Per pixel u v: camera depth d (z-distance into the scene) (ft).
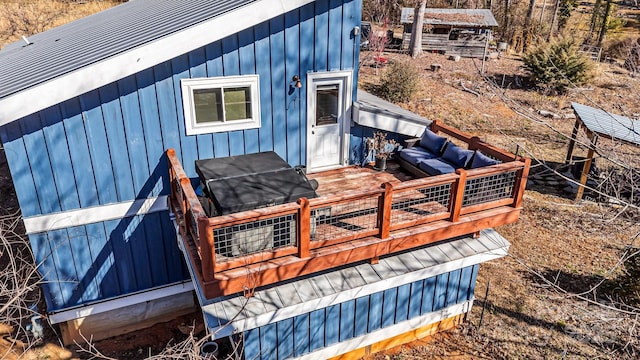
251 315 22.18
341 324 26.73
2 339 29.27
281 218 22.71
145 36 25.54
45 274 26.25
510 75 78.74
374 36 80.38
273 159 28.02
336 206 27.73
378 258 26.32
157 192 27.58
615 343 28.60
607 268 36.78
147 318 30.60
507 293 34.04
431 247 27.91
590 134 43.42
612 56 93.30
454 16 87.45
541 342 29.37
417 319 29.25
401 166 35.27
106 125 24.91
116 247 27.66
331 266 23.59
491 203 27.76
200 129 27.27
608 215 32.09
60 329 29.53
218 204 22.09
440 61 83.25
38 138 23.62
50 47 34.14
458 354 28.84
